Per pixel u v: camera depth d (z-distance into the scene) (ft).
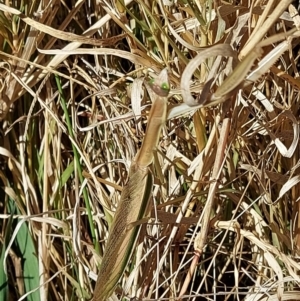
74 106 2.00
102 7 1.90
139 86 1.60
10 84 2.00
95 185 1.96
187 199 1.74
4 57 1.92
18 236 2.12
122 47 2.14
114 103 1.98
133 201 1.48
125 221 1.51
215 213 2.04
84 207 2.18
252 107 1.89
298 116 2.02
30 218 2.00
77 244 1.90
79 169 1.92
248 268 2.12
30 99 2.14
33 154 2.19
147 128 1.34
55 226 2.21
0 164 2.26
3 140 2.19
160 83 1.27
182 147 2.00
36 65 1.85
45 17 1.89
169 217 1.79
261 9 1.55
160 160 1.91
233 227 1.87
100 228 2.08
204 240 1.72
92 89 1.91
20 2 1.95
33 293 2.12
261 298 1.93
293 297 1.86
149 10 1.65
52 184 2.15
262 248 1.83
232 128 1.65
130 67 2.10
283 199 2.05
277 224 2.04
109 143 2.09
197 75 1.69
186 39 1.72
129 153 1.98
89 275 1.96
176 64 1.75
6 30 1.90
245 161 1.97
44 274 2.12
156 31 1.75
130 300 1.86
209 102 1.27
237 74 1.17
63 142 2.24
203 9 1.57
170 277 1.83
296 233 1.94
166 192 1.98
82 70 2.00
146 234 1.87
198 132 1.71
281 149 1.71
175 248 1.93
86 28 2.15
